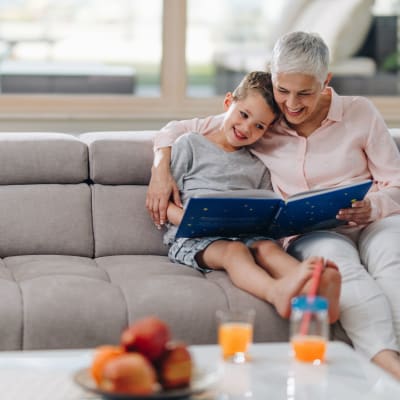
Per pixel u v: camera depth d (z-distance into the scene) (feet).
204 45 15.48
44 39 15.14
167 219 10.38
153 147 10.96
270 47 15.67
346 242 9.71
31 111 14.94
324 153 10.49
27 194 10.71
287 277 8.44
